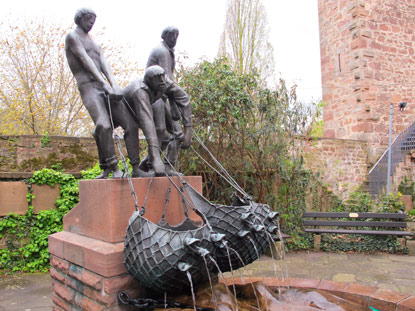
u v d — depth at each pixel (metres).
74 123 13.18
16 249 6.41
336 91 14.66
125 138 3.10
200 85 6.75
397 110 13.77
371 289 2.83
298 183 7.32
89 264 2.65
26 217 6.50
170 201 3.00
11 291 5.04
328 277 5.16
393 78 13.84
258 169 7.15
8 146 7.39
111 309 2.47
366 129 13.25
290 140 7.63
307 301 2.61
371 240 6.97
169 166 3.29
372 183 11.84
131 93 2.91
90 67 2.95
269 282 3.05
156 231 2.18
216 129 6.74
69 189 6.77
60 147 7.71
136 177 3.00
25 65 12.45
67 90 12.88
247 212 2.60
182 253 2.12
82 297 2.79
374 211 8.02
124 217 2.69
